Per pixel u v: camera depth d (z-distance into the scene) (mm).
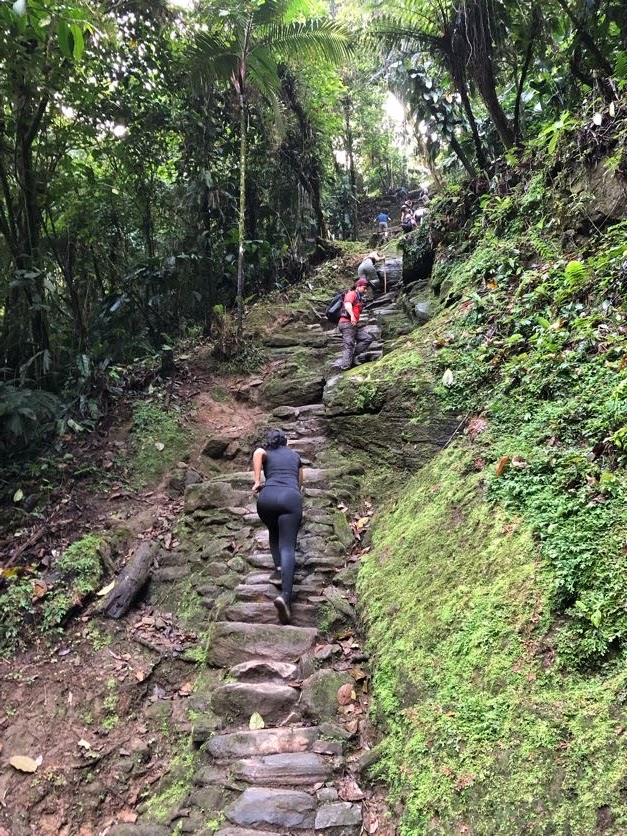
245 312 9508
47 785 3154
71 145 6848
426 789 2398
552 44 6410
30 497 5035
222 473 5953
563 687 2254
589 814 1837
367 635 3590
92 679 3727
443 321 5902
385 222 19109
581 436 3277
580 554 2537
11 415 5234
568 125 5176
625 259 3920
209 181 8602
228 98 9211
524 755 2150
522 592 2674
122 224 8500
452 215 7406
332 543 4500
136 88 7918
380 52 7691
